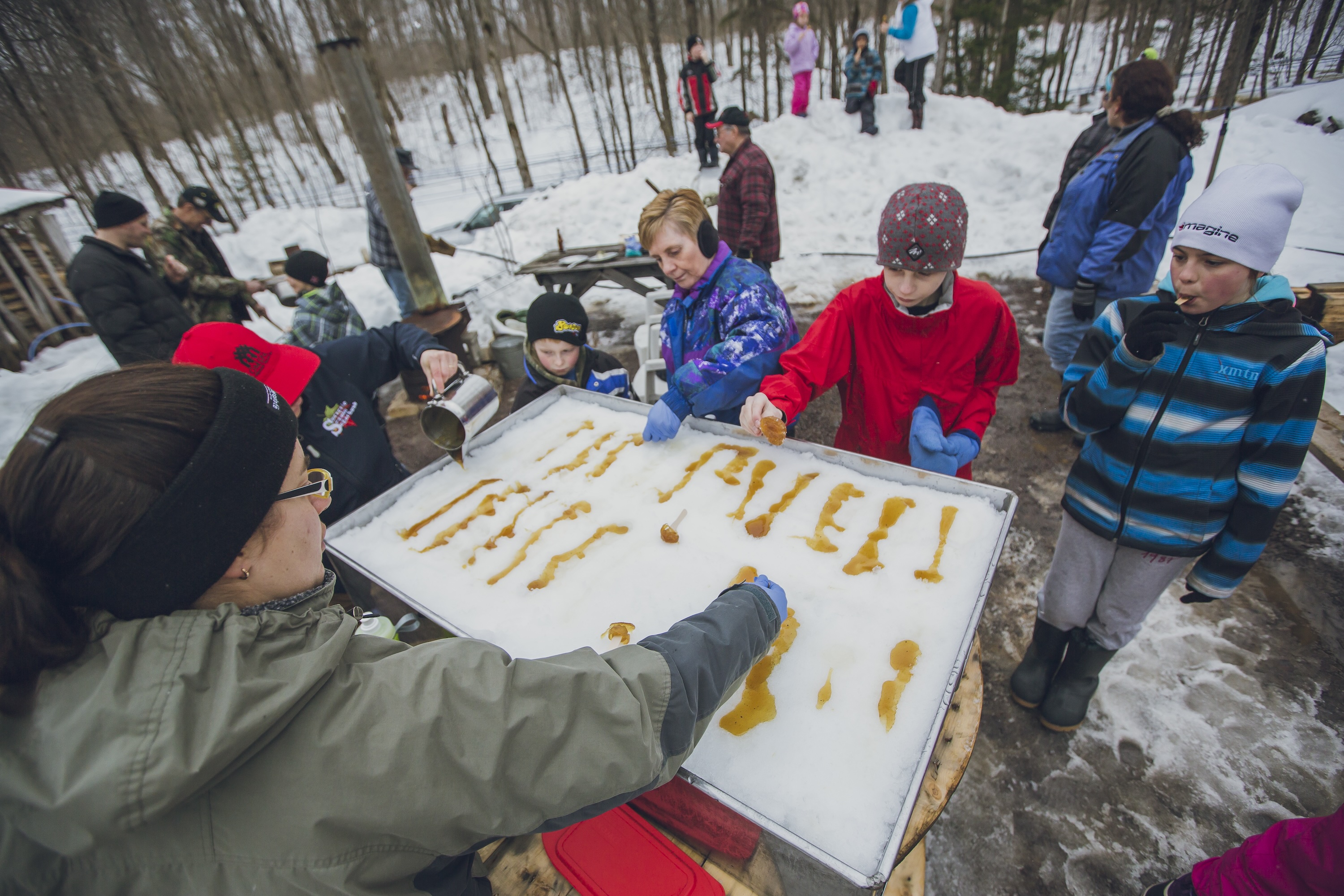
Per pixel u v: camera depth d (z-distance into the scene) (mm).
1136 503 1504
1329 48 7262
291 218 10031
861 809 817
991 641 2389
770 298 1828
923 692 967
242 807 524
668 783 898
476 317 5934
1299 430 1246
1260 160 5793
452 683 588
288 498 666
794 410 1595
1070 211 3086
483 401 1613
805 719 945
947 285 1636
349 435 1911
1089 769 1915
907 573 1193
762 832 798
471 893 742
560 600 1201
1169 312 1315
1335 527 2559
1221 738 1939
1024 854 1752
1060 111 10031
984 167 7184
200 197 4082
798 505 1415
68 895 514
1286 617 2270
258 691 532
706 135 9031
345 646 608
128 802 468
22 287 5965
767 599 888
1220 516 1428
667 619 1129
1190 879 1342
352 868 539
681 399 1683
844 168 7863
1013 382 1816
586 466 1644
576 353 2277
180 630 551
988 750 2006
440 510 1517
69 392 558
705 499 1469
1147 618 2342
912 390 1806
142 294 3260
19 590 497
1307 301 2941
